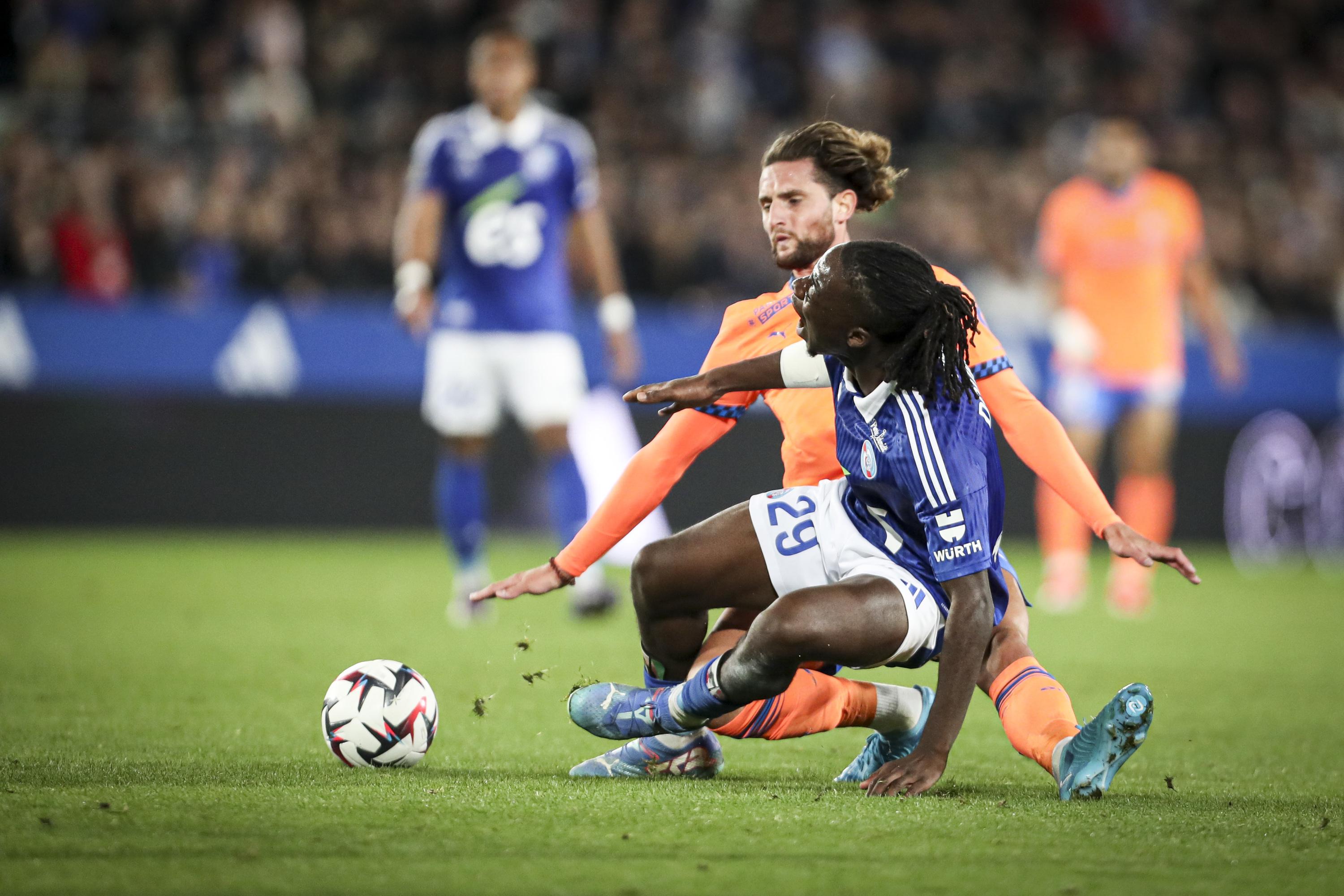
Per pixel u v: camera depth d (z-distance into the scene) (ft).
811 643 33.17
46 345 121.80
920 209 155.02
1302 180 175.11
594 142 154.51
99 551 115.85
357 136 147.95
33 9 146.51
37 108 133.39
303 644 66.85
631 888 25.07
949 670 34.01
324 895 24.34
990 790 35.78
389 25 158.71
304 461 133.59
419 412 136.87
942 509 33.83
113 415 128.26
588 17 164.86
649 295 141.59
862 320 33.68
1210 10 192.85
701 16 172.04
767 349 39.22
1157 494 98.17
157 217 129.39
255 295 132.26
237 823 29.53
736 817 31.01
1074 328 97.19
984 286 154.51
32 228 125.18
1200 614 94.27
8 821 29.45
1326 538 149.07
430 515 138.00
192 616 76.89
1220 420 146.72
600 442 130.00
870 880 25.95
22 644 64.64
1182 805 34.22
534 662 62.49
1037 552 138.72
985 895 25.13
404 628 74.64
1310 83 189.26
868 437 34.76
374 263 137.28
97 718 45.73
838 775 38.91
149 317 124.26
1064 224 97.55
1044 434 36.22
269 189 134.31
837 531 36.01
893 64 178.60
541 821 30.22
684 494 137.80
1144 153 159.43
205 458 131.03
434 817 30.48
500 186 85.30
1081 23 187.21
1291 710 54.75
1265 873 27.02
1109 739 32.91
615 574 113.09
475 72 86.17
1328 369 149.89
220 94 144.46
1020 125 174.40
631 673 59.67
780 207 40.40
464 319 85.87
